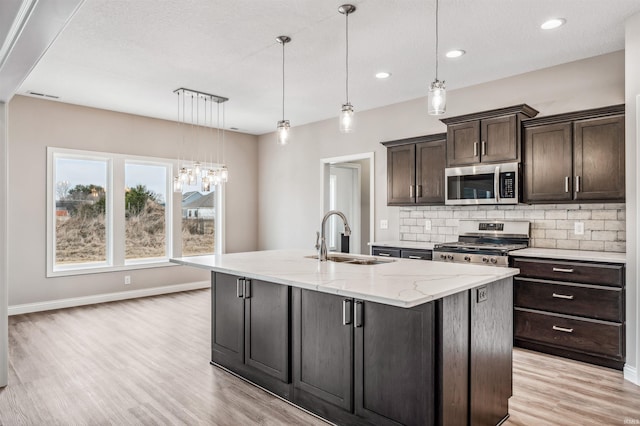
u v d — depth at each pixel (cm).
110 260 555
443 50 356
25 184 485
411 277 228
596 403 258
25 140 485
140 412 247
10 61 230
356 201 739
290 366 260
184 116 589
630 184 297
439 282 210
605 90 364
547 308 344
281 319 263
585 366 320
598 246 366
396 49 354
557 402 259
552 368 316
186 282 635
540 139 374
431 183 455
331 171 710
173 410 249
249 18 297
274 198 697
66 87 454
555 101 392
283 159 680
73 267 529
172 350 358
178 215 623
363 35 326
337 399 229
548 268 343
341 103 521
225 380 295
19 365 321
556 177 364
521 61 382
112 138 555
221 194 675
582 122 350
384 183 533
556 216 391
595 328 318
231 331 306
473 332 213
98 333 406
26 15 186
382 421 209
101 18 296
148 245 596
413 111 504
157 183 607
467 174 413
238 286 295
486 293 226
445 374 190
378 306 210
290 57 371
